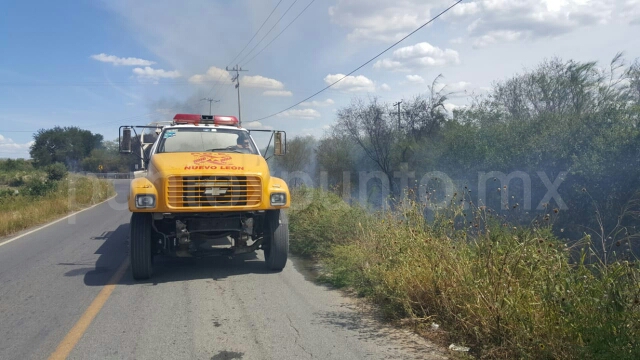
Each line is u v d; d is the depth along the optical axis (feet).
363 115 61.57
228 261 28.58
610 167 25.18
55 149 212.02
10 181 133.90
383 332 17.06
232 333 17.06
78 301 21.20
